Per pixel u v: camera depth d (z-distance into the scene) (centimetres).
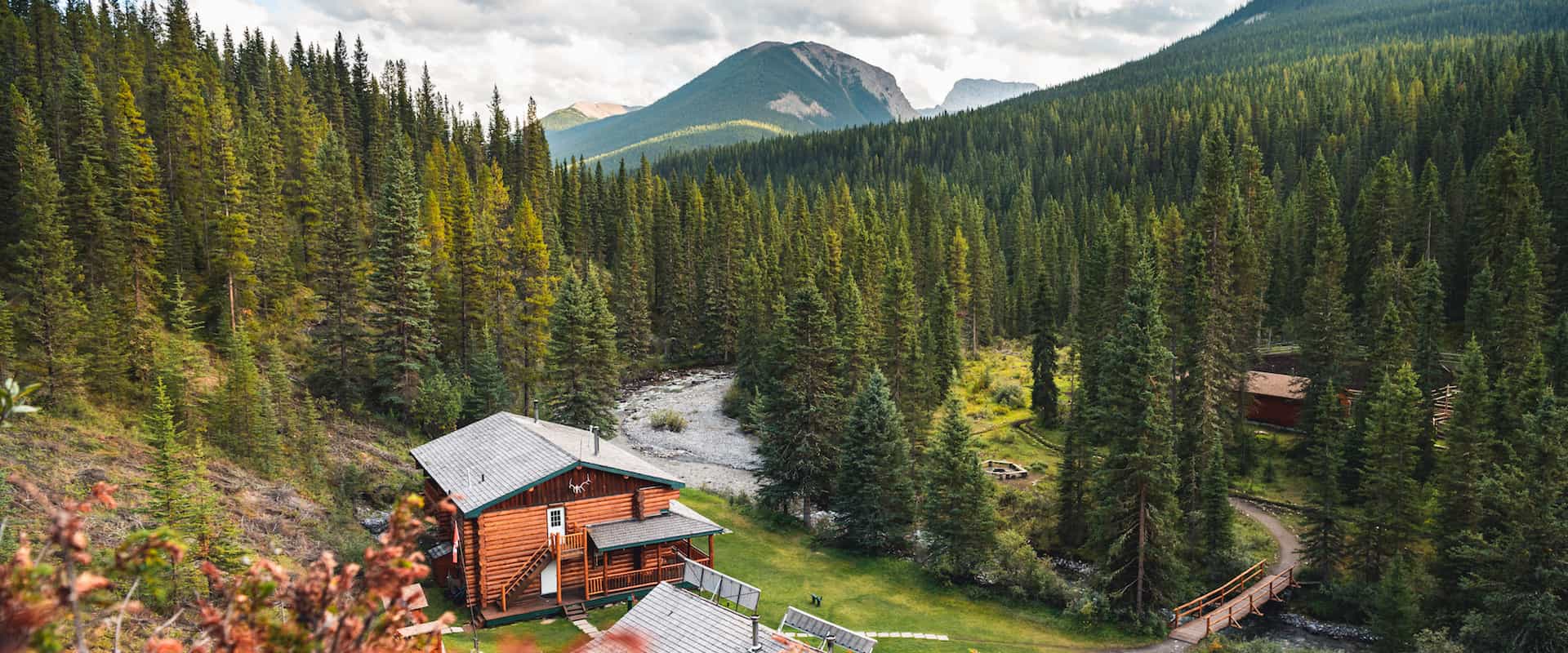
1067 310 11469
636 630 2377
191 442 3972
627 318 9800
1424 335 5916
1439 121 12800
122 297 5038
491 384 6225
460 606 3312
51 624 423
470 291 6950
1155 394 3775
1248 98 17675
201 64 9725
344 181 7581
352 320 6034
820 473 4947
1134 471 3759
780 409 5094
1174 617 3828
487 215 9162
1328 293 6391
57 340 4078
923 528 4681
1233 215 6231
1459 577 3684
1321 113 15762
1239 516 5228
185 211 6425
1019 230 13788
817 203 13888
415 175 10119
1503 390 4747
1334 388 5378
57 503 503
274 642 528
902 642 3381
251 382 4262
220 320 5794
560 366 6012
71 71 5969
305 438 4519
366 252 6356
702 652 2186
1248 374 6278
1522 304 5688
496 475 3466
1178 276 6147
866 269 9131
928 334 7344
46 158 4938
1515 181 7038
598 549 3262
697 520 3619
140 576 516
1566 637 3228
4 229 5269
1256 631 3838
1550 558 3353
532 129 13012
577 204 12219
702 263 11006
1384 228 7738
